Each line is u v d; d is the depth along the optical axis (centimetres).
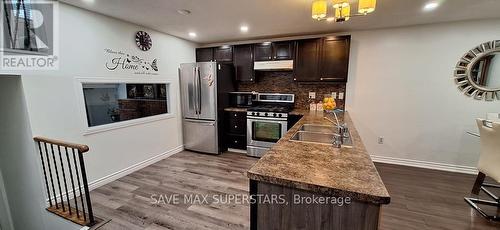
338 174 115
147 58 347
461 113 322
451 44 313
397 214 222
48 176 235
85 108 265
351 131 219
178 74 418
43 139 218
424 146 347
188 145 436
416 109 343
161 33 371
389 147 366
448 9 255
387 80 353
